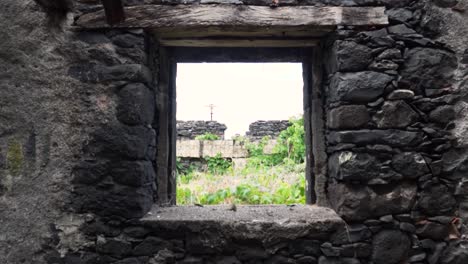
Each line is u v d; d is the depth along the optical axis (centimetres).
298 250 246
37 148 250
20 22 254
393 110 248
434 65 252
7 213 249
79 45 252
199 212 267
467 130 250
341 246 245
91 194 246
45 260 245
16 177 250
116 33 252
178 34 266
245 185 483
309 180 298
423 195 247
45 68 252
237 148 809
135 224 245
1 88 253
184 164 805
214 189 511
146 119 256
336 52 252
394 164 246
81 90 251
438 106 251
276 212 267
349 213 245
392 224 246
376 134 246
